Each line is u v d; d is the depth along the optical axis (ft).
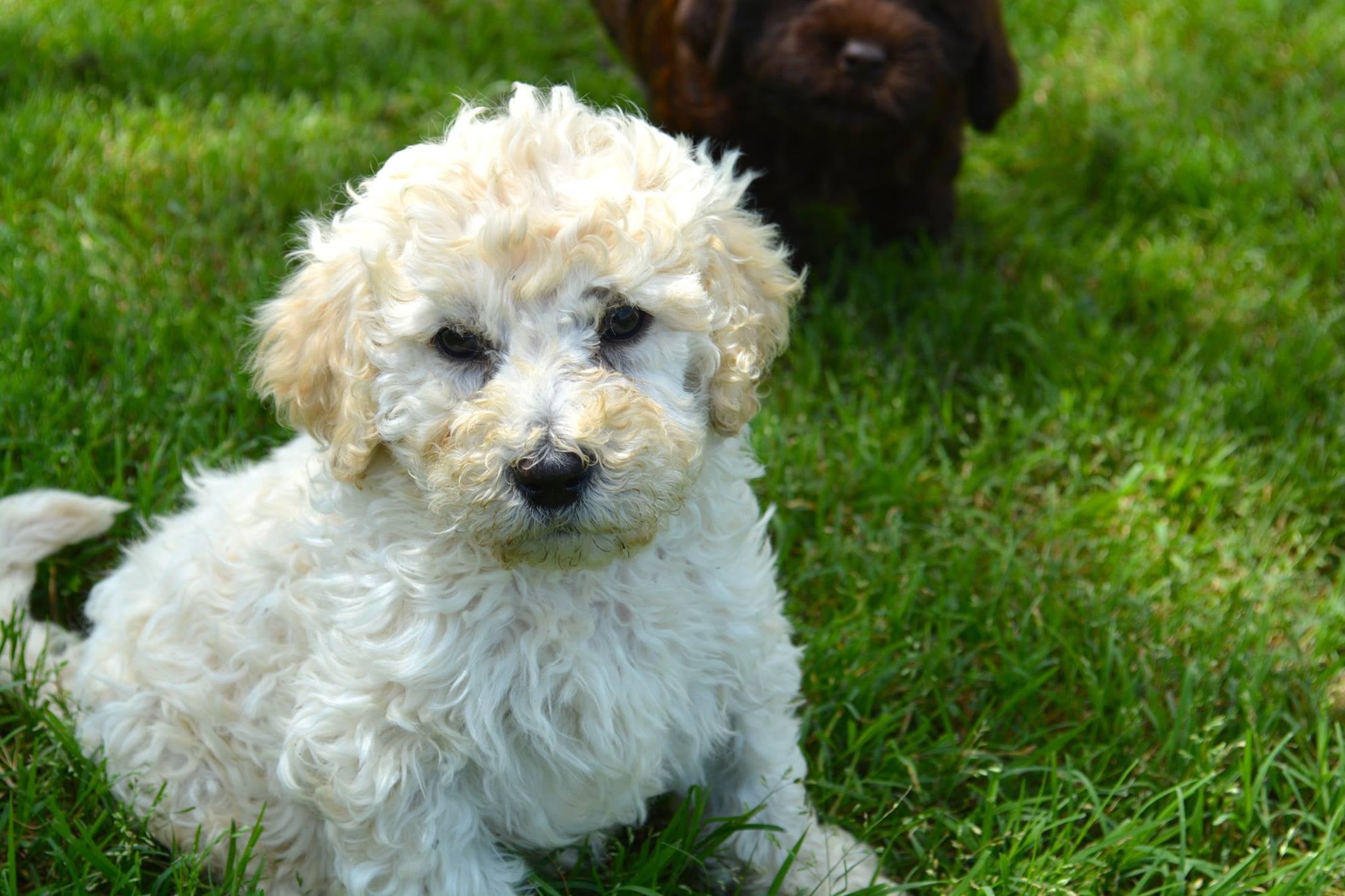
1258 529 2.97
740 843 2.50
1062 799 2.57
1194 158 3.87
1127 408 3.17
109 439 2.95
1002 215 3.88
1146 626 2.81
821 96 3.27
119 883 2.38
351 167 3.68
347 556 2.32
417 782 2.30
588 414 2.16
